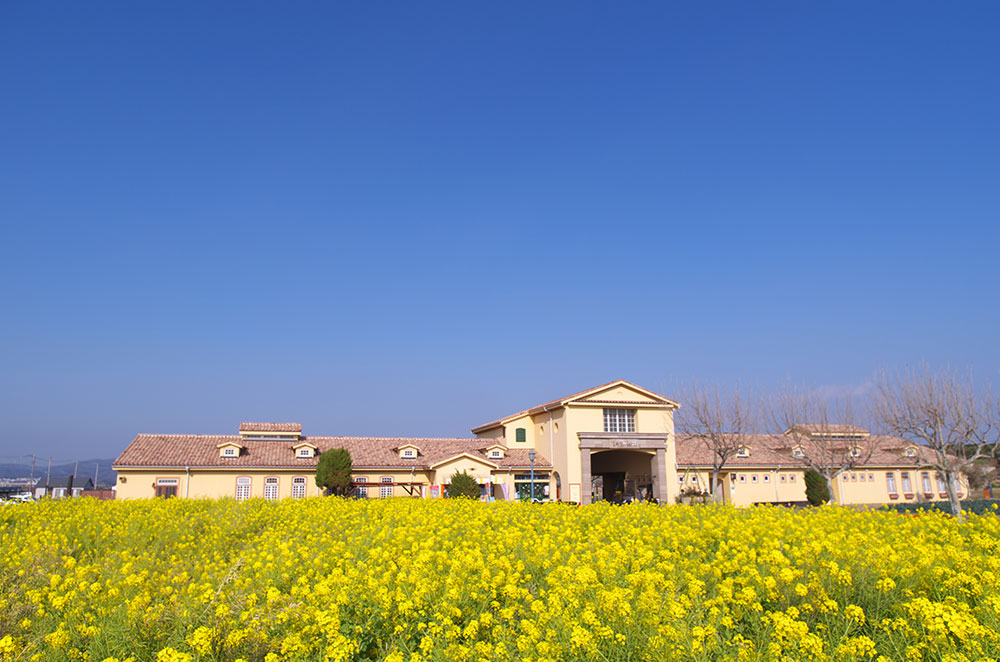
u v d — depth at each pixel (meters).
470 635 6.73
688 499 43.81
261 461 43.41
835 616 6.82
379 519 16.30
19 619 7.38
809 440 46.59
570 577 8.23
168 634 6.96
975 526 11.44
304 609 7.37
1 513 15.84
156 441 44.31
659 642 5.95
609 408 46.56
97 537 13.56
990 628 5.99
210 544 13.33
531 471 43.88
